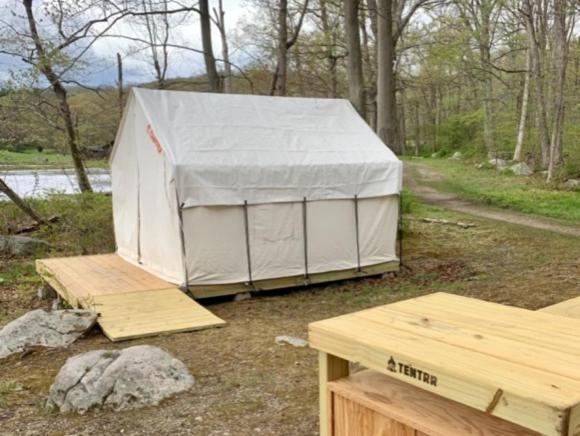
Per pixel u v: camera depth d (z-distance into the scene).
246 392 3.55
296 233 7.21
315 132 7.80
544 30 20.03
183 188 6.48
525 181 17.81
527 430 1.31
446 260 8.86
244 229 6.86
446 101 36.06
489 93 25.02
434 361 1.34
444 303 1.93
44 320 4.95
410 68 25.80
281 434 2.93
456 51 20.47
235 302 6.78
